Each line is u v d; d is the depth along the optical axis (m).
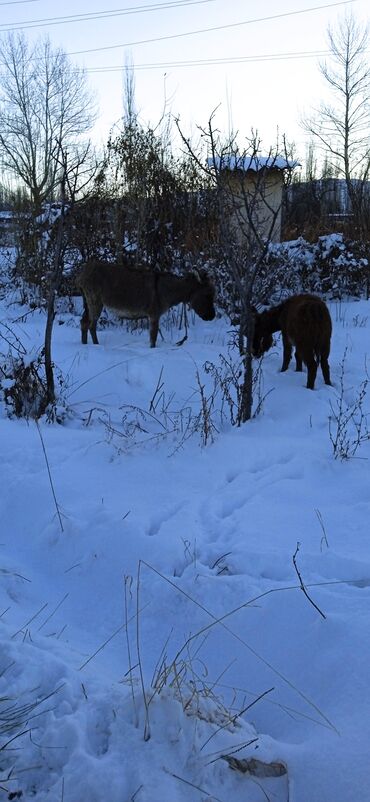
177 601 3.67
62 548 4.35
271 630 3.32
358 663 2.92
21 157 31.47
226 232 6.55
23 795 2.31
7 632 3.25
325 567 3.88
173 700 2.58
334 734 2.59
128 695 2.66
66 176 6.86
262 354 8.88
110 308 9.70
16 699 2.71
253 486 5.20
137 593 3.59
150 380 7.97
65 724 2.52
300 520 4.58
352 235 15.41
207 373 8.09
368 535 4.32
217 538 4.36
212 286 9.98
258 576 3.89
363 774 2.37
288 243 14.05
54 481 5.15
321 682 2.92
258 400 7.42
